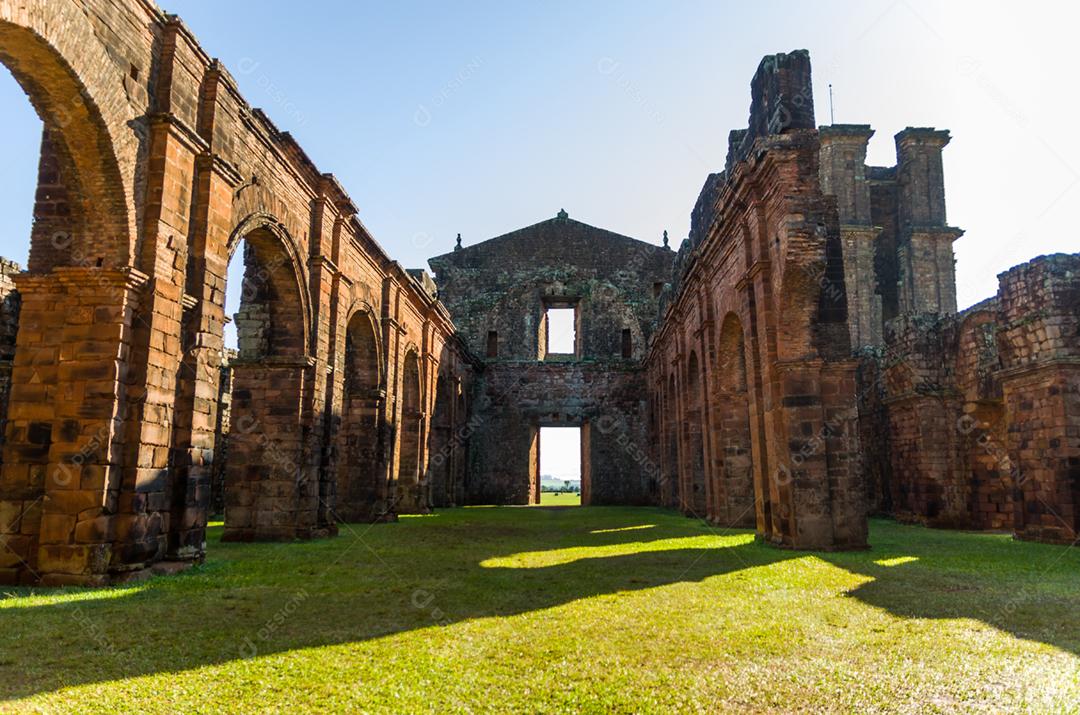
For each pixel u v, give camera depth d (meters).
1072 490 17.88
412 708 5.12
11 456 10.77
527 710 5.10
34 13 9.03
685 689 5.57
